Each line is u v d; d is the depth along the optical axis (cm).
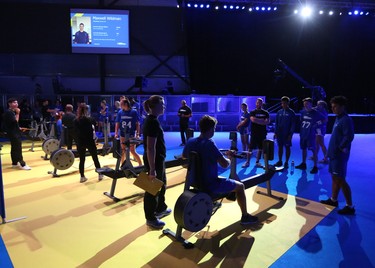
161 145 403
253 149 818
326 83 2084
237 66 2003
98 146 1075
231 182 388
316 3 1539
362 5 1555
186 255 340
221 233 392
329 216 443
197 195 342
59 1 1745
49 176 674
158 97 381
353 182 628
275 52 2002
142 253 344
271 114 1644
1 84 1741
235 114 1689
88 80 1834
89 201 512
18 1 1711
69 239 379
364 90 2109
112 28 1767
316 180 635
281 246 358
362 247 355
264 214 452
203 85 1994
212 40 1942
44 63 1781
